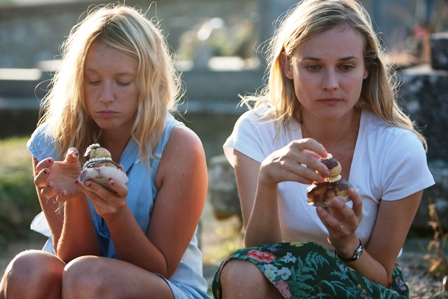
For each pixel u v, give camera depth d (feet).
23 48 58.23
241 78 43.29
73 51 10.61
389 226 10.23
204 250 19.63
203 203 11.16
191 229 10.94
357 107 10.94
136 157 10.96
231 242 20.02
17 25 57.98
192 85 43.27
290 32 10.25
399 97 19.77
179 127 11.14
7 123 41.04
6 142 33.55
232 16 61.21
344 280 8.93
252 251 8.98
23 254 9.84
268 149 10.98
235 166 10.96
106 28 10.38
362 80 10.44
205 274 16.78
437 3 36.81
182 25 59.16
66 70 10.89
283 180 9.13
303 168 8.99
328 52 9.83
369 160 10.41
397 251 10.32
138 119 10.71
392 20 45.21
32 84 45.01
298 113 10.98
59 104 11.11
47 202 11.12
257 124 11.07
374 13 45.52
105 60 10.31
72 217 10.36
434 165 19.03
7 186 24.43
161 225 10.73
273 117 11.09
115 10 10.75
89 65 10.41
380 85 10.60
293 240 10.77
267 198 9.49
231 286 8.82
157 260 10.45
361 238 10.50
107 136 11.23
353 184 10.41
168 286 10.19
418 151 10.14
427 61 28.22
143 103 10.69
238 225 21.49
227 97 42.91
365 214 10.42
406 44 36.50
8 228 23.09
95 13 11.02
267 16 43.50
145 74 10.57
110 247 11.09
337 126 10.67
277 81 10.98
